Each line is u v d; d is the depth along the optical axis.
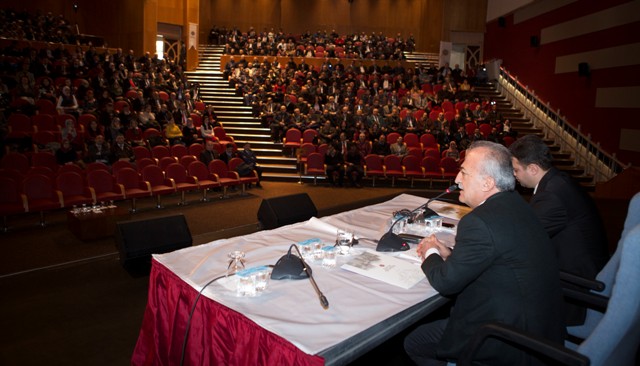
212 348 2.00
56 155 7.95
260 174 10.28
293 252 2.62
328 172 10.72
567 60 14.20
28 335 3.31
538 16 16.06
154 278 2.44
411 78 17.25
